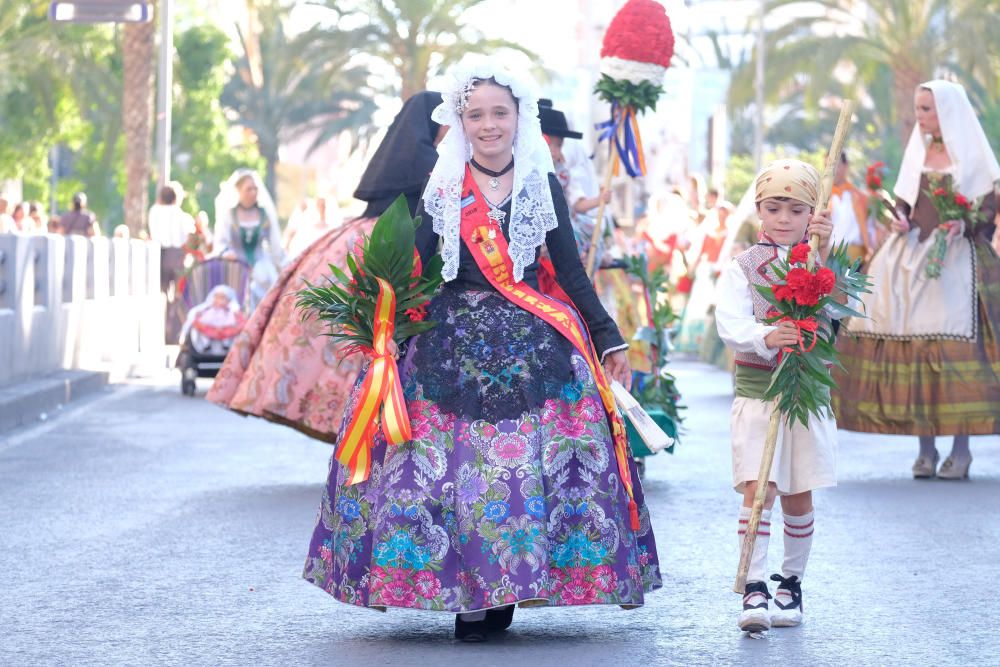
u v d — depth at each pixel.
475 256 6.55
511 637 6.50
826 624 6.73
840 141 6.59
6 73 45.00
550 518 6.28
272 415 11.07
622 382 6.70
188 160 53.62
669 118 42.91
